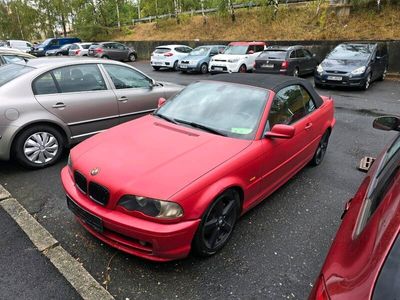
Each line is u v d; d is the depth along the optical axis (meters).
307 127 4.42
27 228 3.52
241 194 3.33
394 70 15.70
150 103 6.27
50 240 3.33
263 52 14.49
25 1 42.06
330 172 5.07
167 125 3.77
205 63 17.59
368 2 18.97
